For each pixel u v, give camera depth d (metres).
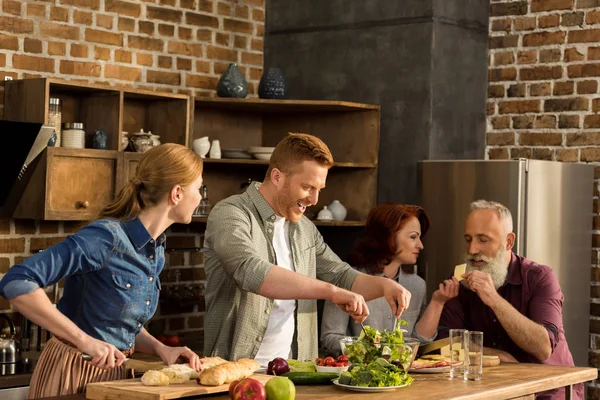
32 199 5.11
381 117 6.32
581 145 6.14
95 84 5.33
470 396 3.20
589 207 5.98
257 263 3.54
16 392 4.46
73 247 3.04
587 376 3.86
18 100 5.22
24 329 5.09
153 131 5.94
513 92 6.40
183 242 6.29
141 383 3.10
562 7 6.21
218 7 6.50
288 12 6.75
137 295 3.23
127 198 3.22
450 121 6.24
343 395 3.13
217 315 3.85
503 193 5.57
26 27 5.44
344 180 6.40
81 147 5.29
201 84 6.40
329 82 6.56
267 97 6.25
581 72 6.14
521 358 4.47
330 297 3.47
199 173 3.30
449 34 6.21
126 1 5.95
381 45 6.32
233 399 2.96
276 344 3.92
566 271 5.80
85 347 2.97
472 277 4.36
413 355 3.54
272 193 3.86
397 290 3.86
